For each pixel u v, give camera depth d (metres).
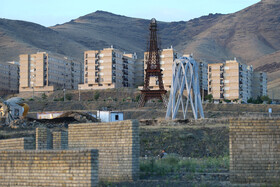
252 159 30.58
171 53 199.12
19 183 32.88
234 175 30.77
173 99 102.94
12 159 33.34
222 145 60.25
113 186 32.72
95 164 30.80
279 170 30.08
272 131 30.44
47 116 104.44
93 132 36.75
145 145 61.06
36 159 32.44
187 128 69.81
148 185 32.22
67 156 31.31
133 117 139.62
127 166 34.62
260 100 181.75
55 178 31.59
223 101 198.12
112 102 164.12
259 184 29.72
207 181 32.25
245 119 30.89
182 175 35.16
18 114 100.19
